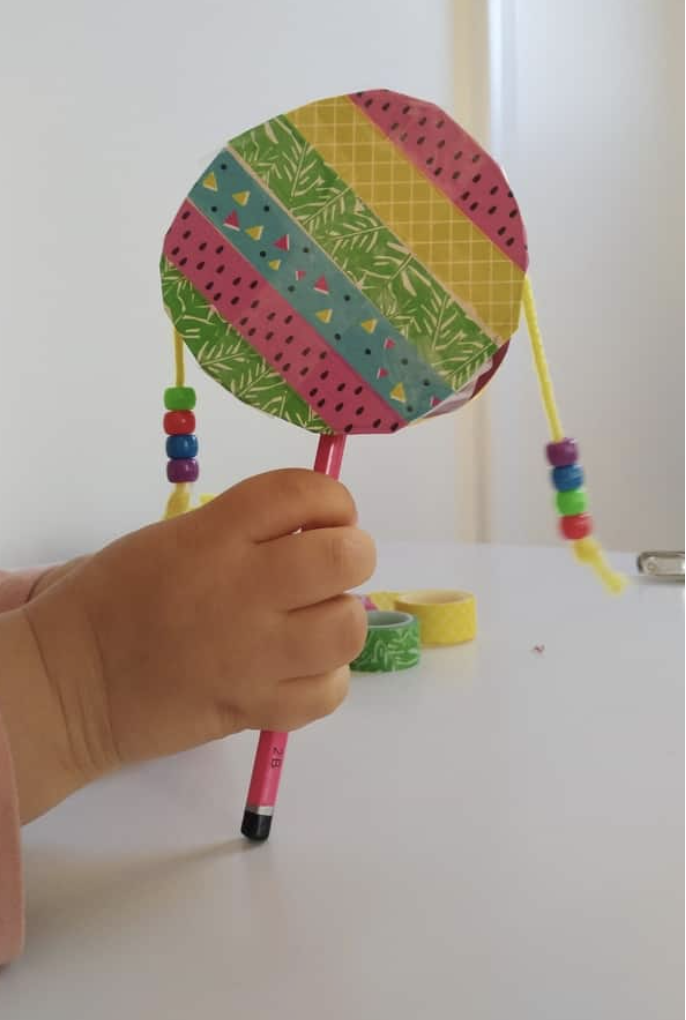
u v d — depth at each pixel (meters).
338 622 0.41
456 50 1.53
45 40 0.96
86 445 1.03
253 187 0.43
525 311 0.44
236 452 1.22
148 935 0.33
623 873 0.37
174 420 0.59
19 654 0.40
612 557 1.20
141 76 1.07
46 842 0.42
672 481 1.73
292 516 0.41
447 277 0.42
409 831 0.42
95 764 0.41
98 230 1.03
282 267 0.43
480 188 0.42
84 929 0.34
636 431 1.71
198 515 0.41
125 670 0.40
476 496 1.60
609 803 0.44
